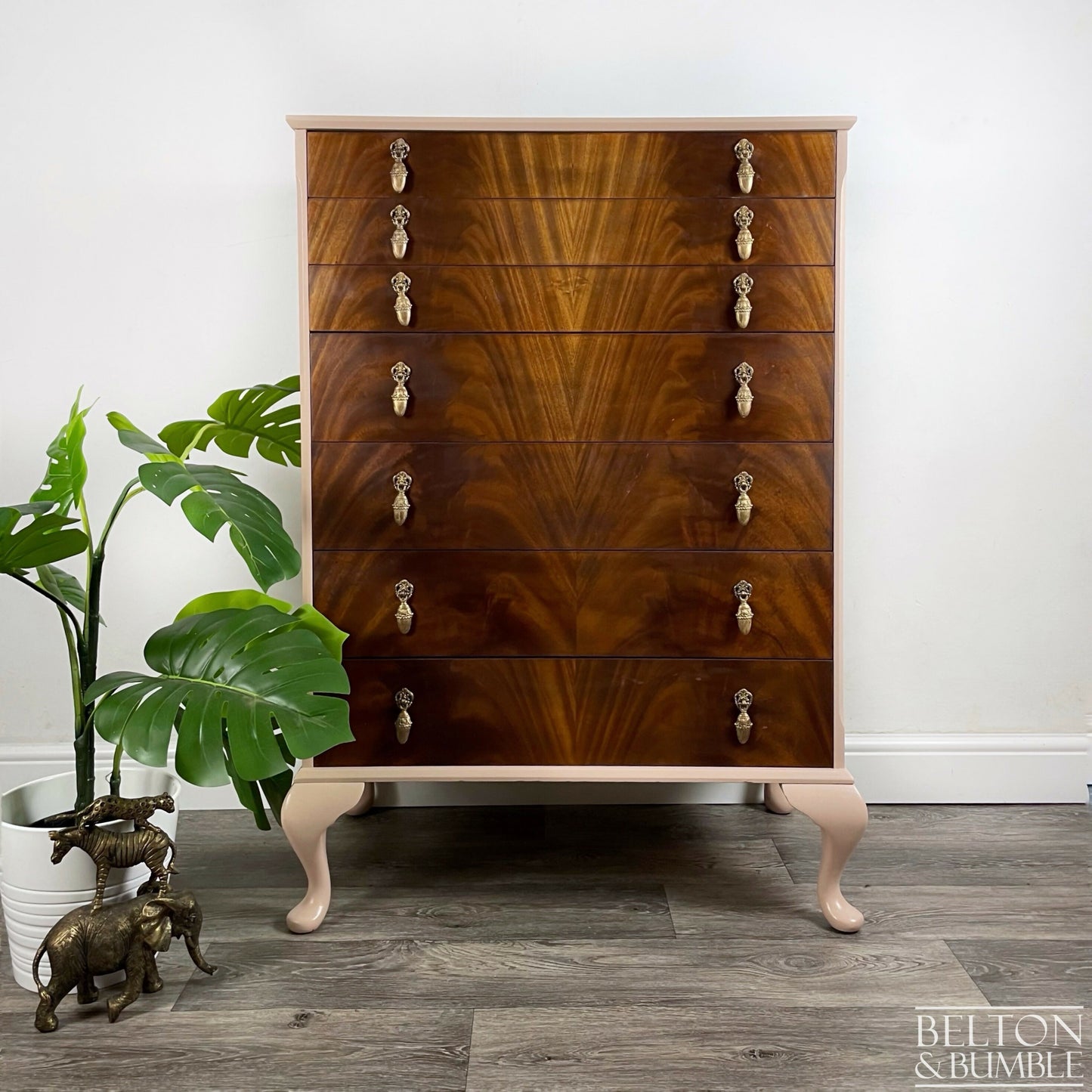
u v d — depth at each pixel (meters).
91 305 1.79
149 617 1.86
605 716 1.39
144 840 1.20
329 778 1.39
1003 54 1.79
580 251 1.35
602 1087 1.03
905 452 1.86
